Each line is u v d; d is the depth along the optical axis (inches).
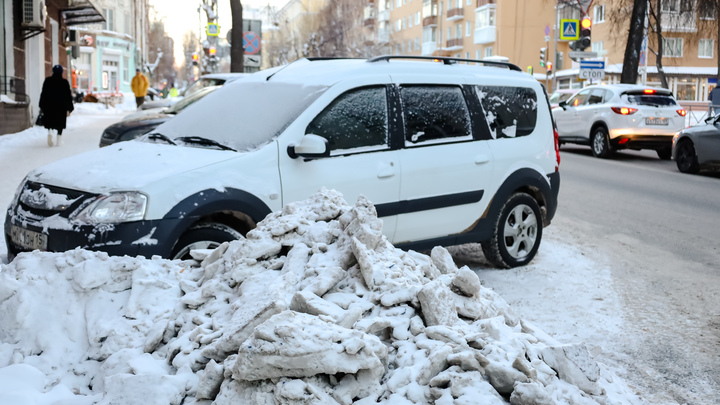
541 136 274.8
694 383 166.2
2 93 830.5
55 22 1157.1
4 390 122.0
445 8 3157.0
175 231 183.3
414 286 138.6
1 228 296.4
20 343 139.6
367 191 219.5
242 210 194.4
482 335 130.2
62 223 183.6
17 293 144.0
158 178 186.9
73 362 136.7
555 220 387.5
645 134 713.0
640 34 1052.5
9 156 573.9
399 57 249.0
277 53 2856.8
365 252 141.5
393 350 128.8
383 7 3796.8
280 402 109.8
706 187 528.7
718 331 203.9
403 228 231.1
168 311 145.3
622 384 148.4
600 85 777.6
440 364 119.8
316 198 172.1
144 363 128.2
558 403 119.1
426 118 240.2
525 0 2596.0
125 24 3011.8
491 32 2682.1
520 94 272.2
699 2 1301.7
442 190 238.5
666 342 193.5
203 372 120.0
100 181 189.2
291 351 109.7
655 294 241.8
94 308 146.0
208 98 247.6
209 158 199.2
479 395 113.0
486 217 254.5
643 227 369.7
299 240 157.6
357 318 127.6
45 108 672.4
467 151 247.3
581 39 976.9
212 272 156.3
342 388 114.7
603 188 517.0
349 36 2684.5
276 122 215.2
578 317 213.2
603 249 313.0
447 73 253.0
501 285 245.6
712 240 338.6
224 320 137.9
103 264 150.7
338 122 219.0
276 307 123.6
